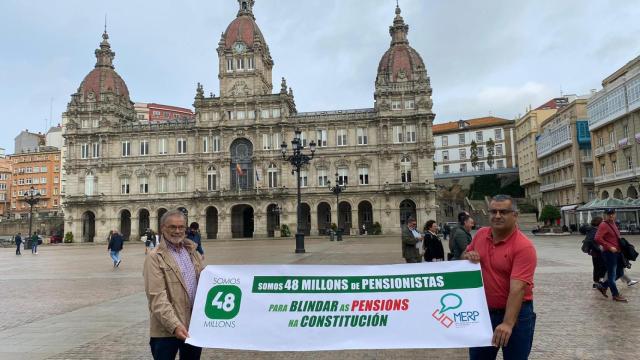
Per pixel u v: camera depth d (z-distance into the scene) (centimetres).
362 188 8694
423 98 8638
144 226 9488
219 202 8931
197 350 693
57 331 1290
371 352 1048
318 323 681
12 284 2355
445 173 13975
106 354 1060
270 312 687
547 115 11644
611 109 7338
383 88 8725
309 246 5066
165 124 9331
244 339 676
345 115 8869
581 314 1366
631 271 2302
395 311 672
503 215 624
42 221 11538
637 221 6669
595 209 6031
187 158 9194
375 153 8744
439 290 666
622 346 1043
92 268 3178
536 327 1229
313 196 8781
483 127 14675
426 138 8544
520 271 604
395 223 8500
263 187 8894
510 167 14100
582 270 2366
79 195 9319
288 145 8894
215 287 693
